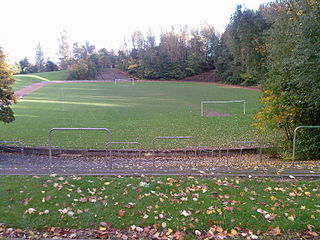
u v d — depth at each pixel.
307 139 9.35
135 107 28.08
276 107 10.21
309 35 8.76
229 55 64.75
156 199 4.50
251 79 55.12
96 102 32.03
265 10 39.34
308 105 9.01
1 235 3.59
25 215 3.99
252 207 4.18
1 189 4.74
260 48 40.19
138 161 10.08
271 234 3.57
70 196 4.58
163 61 78.94
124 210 4.16
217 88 51.75
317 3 9.81
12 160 10.27
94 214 4.05
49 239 3.50
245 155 11.73
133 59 88.19
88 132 16.16
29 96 37.81
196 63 77.69
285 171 5.97
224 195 4.62
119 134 15.57
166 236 3.57
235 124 18.22
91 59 86.31
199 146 12.36
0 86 12.25
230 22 47.16
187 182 5.18
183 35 82.56
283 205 4.22
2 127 17.62
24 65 100.88
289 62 9.85
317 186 4.93
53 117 21.83
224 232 3.62
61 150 11.95
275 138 12.73
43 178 5.31
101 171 6.07
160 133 15.80
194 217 3.97
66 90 47.25
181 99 35.22
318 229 3.64
